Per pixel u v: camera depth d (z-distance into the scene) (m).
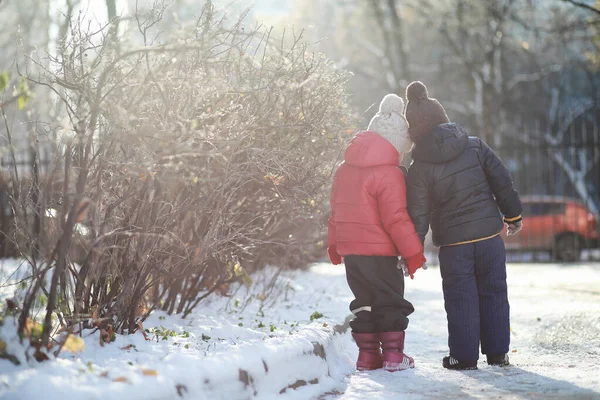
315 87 7.16
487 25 32.62
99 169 5.42
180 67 5.77
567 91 39.50
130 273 5.82
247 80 6.43
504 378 5.79
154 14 5.87
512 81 36.81
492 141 31.48
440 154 6.14
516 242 22.77
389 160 6.21
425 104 6.28
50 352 4.80
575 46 35.50
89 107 5.25
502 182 6.31
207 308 8.16
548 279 14.77
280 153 6.41
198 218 6.57
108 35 5.54
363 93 39.12
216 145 5.81
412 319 9.43
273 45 6.54
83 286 5.67
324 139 7.06
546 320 8.79
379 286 6.27
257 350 5.32
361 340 6.43
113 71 5.55
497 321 6.30
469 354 6.16
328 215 9.27
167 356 4.85
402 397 5.23
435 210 6.37
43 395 3.85
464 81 39.44
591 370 6.01
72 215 4.82
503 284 6.32
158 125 5.48
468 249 6.21
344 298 10.15
